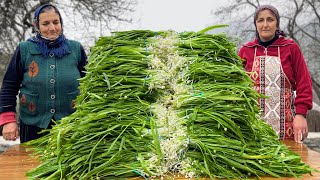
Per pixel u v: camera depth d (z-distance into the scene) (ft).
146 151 5.41
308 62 59.41
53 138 6.20
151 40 6.63
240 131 5.62
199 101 5.87
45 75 9.49
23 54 9.57
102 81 6.15
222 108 5.79
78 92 9.67
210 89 6.03
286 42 10.11
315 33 58.75
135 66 6.23
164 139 5.52
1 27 43.24
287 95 10.00
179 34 6.88
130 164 5.28
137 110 5.82
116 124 5.62
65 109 9.64
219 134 5.62
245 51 10.46
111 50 6.45
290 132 9.95
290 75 9.99
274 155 5.68
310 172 5.67
